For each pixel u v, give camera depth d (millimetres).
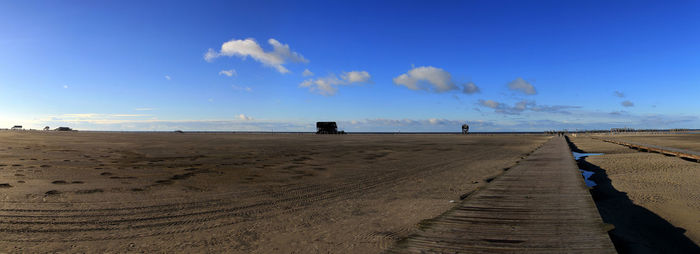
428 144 38719
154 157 19266
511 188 8430
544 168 12781
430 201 8344
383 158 20453
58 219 6352
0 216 6410
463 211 6027
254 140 48250
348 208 7590
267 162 17438
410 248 4211
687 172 13344
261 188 10055
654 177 12328
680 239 5805
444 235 4680
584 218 5469
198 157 19688
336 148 30156
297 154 22875
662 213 7359
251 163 16844
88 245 5062
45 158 17000
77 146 27703
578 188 8359
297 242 5293
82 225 6027
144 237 5469
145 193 8938
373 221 6496
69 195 8367
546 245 4230
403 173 13633
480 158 20719
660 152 22766
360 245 5141
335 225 6230
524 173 11359
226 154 22109
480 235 4656
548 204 6543
